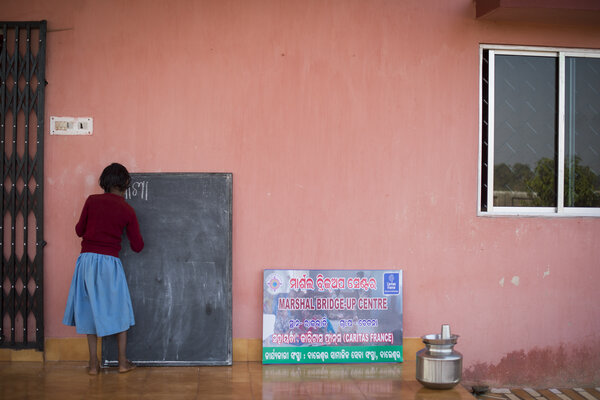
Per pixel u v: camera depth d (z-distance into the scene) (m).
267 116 5.14
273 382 4.57
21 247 5.04
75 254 5.04
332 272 5.13
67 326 5.05
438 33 5.27
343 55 5.20
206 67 5.10
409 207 5.24
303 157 5.17
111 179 4.65
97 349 4.99
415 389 4.47
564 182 5.45
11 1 4.99
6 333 5.04
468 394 4.38
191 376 4.70
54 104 5.02
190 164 5.09
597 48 5.39
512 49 5.35
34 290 5.04
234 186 5.12
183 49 5.09
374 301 5.15
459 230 5.28
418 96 5.25
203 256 5.02
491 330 5.29
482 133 5.38
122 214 4.61
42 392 4.27
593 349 5.36
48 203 5.02
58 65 5.02
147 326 4.97
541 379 5.32
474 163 5.29
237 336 5.12
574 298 5.35
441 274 5.26
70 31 5.03
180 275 5.00
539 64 5.39
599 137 5.45
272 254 5.14
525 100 5.40
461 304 5.27
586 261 5.37
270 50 5.14
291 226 5.16
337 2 5.19
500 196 5.38
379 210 5.22
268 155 5.14
